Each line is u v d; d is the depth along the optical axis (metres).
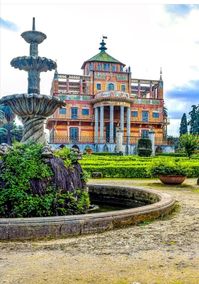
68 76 60.25
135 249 4.45
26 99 9.16
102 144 53.03
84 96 59.38
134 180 16.55
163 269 3.70
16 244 4.70
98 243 4.76
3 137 67.50
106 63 63.81
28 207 6.43
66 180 7.07
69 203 7.00
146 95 70.75
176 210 7.68
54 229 5.06
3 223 4.90
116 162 21.78
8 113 53.97
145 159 27.94
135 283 3.29
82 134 59.09
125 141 55.41
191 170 18.20
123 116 55.25
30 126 9.60
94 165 19.20
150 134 48.97
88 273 3.56
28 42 10.39
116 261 3.95
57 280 3.36
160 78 65.12
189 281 3.36
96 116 56.94
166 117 67.81
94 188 10.48
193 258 4.09
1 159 6.74
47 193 6.70
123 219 5.79
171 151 57.59
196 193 11.34
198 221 6.34
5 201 6.44
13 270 3.64
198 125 77.44
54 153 7.30
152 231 5.49
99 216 5.49
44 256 4.14
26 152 6.87
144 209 6.33
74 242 4.82
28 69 10.33
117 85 62.41
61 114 58.19
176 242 4.82
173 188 13.12
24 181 6.52
